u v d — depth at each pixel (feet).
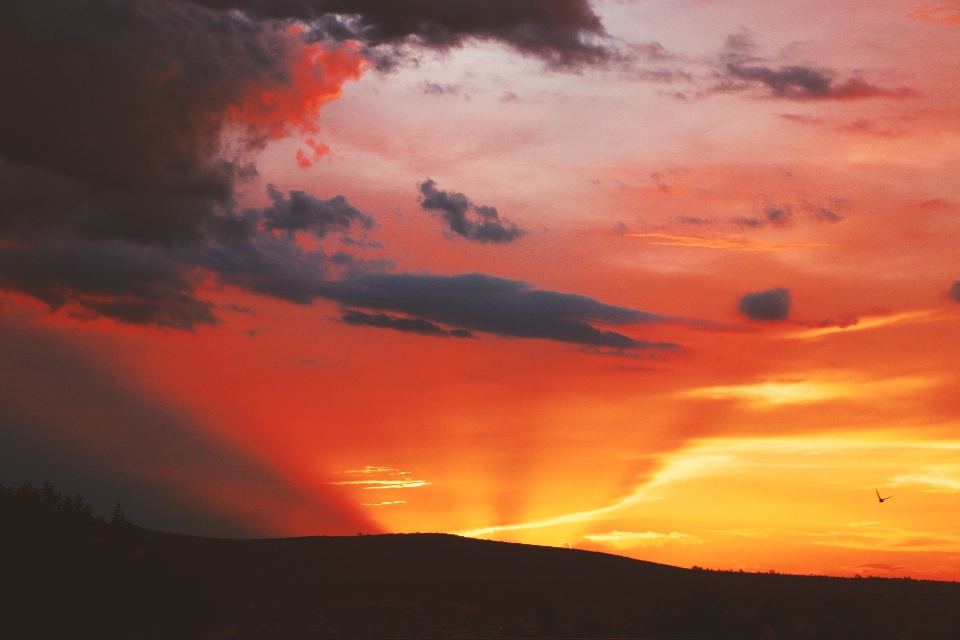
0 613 131.03
